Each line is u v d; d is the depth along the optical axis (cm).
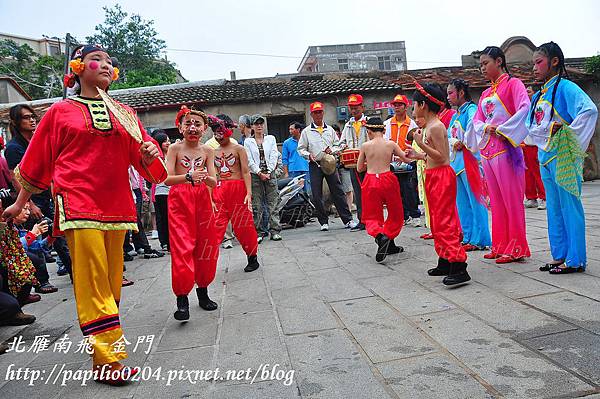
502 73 493
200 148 430
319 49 3609
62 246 570
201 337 353
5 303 416
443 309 363
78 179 294
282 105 1301
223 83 1553
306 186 1182
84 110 300
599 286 381
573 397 222
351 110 837
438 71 1548
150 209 1045
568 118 427
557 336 291
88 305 289
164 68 3359
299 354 302
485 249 571
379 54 3675
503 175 477
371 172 559
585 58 1767
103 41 3238
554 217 439
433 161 439
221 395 257
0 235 412
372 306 388
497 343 290
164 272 632
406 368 267
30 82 2716
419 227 803
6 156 514
